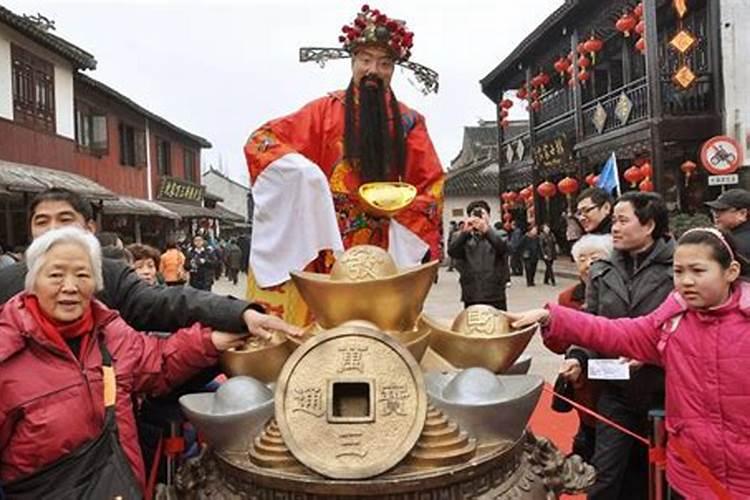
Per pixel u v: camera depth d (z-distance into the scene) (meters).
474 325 2.52
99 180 22.25
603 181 8.92
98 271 2.36
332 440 2.06
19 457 2.21
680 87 12.59
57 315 2.25
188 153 32.94
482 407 2.16
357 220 2.98
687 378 2.57
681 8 12.23
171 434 2.92
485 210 7.11
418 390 2.12
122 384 2.36
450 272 24.77
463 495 2.04
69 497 2.18
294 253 2.78
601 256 3.59
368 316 2.33
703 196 14.63
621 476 3.23
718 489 2.49
